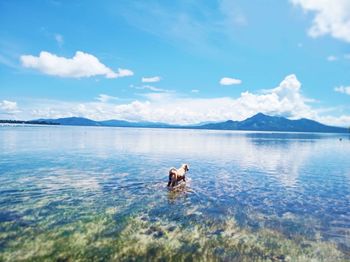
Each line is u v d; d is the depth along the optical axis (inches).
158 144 2866.6
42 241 418.6
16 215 526.6
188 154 1867.6
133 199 663.8
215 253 399.2
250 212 590.6
